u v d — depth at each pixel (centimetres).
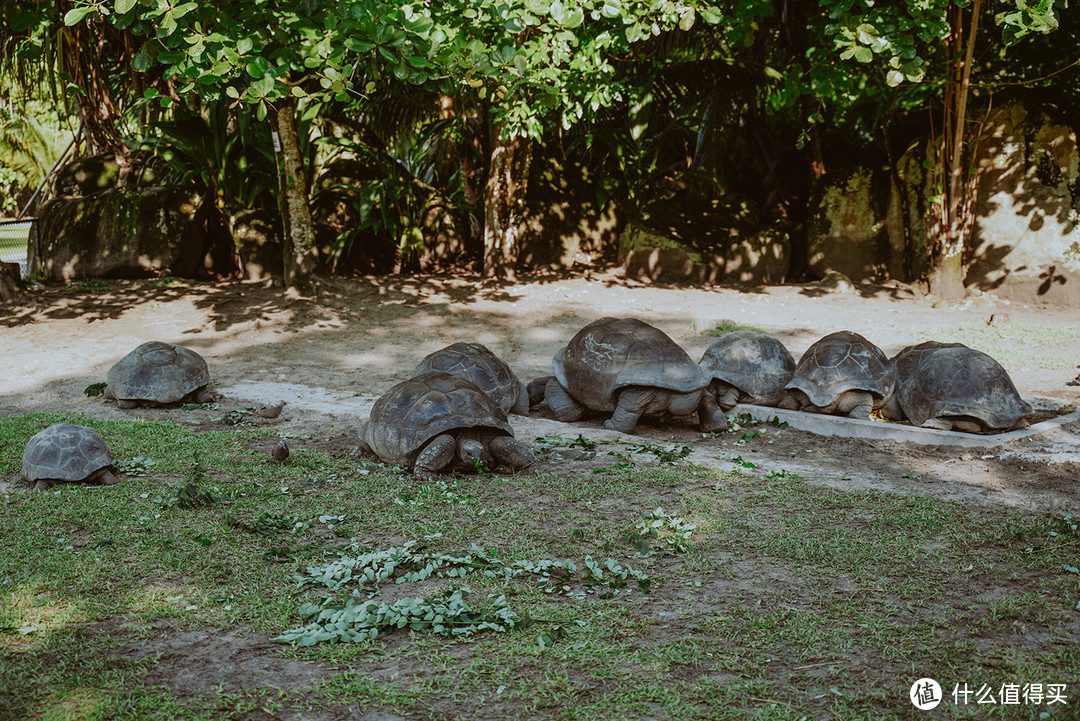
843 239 1666
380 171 1748
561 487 579
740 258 1670
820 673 344
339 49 648
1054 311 1402
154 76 1644
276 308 1375
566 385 779
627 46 1320
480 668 345
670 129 1784
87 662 348
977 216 1512
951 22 1418
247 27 669
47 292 1459
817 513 530
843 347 771
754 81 1631
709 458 667
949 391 712
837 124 1797
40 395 921
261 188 1611
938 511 528
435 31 682
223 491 568
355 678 338
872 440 717
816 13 1416
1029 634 377
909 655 358
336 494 565
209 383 916
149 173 1719
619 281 1652
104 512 520
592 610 396
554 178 1819
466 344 791
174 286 1527
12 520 507
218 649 362
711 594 416
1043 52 1497
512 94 836
